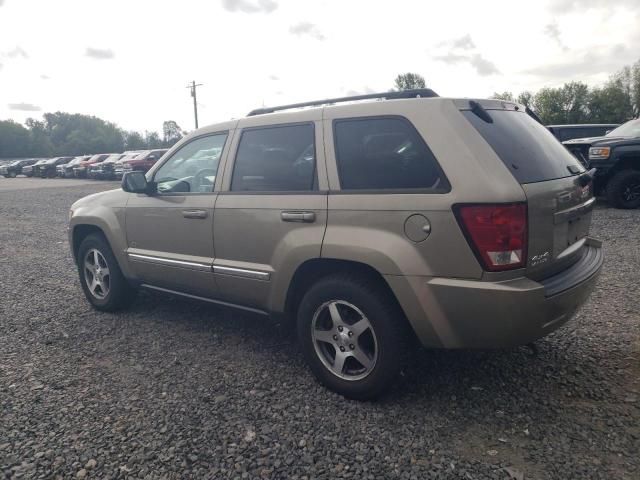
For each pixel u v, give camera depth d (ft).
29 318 15.75
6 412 10.00
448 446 8.63
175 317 15.57
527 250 8.68
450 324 8.99
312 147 10.80
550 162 10.09
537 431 8.97
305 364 12.03
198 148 13.33
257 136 11.94
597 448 8.42
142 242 14.35
